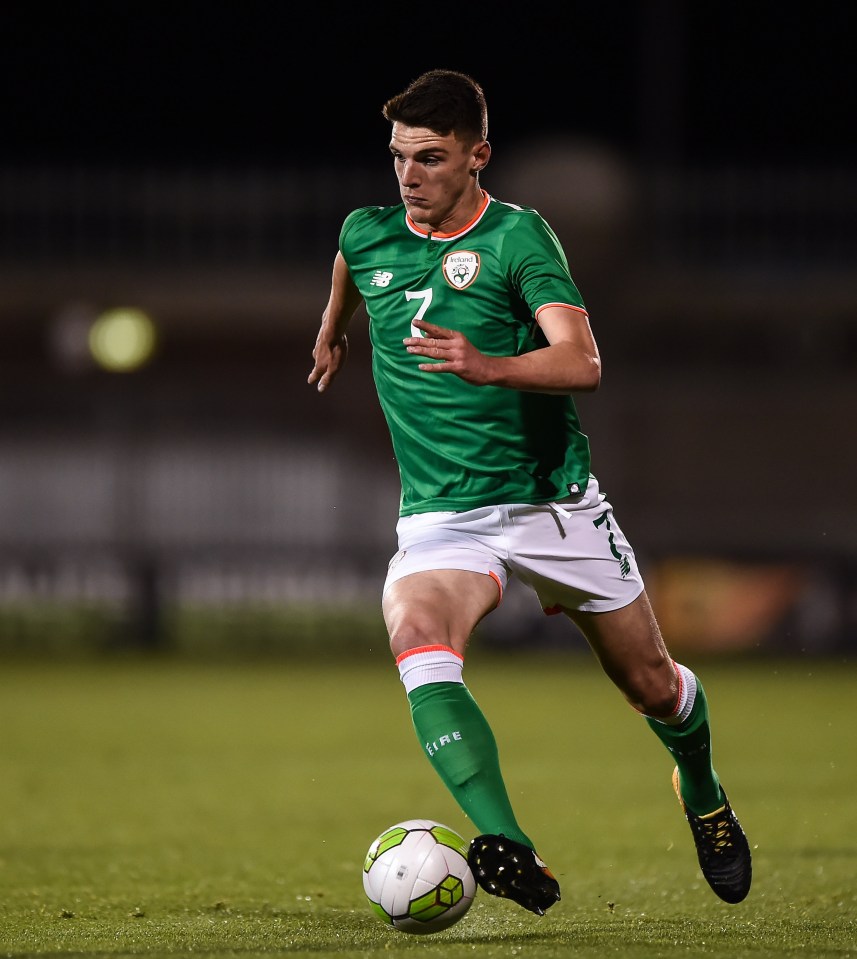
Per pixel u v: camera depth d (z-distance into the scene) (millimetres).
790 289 78062
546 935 15375
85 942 15109
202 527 71812
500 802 14195
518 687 56875
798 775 32938
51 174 82688
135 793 30906
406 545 16141
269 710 49438
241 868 21391
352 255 16484
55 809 28484
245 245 82750
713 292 77688
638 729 43250
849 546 70750
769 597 70500
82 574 71688
